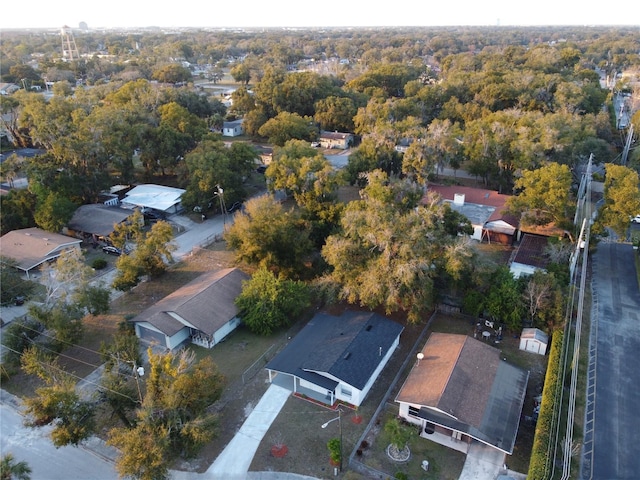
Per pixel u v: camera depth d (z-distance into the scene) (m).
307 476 26.88
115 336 34.69
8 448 29.02
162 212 63.47
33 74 147.12
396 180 55.03
